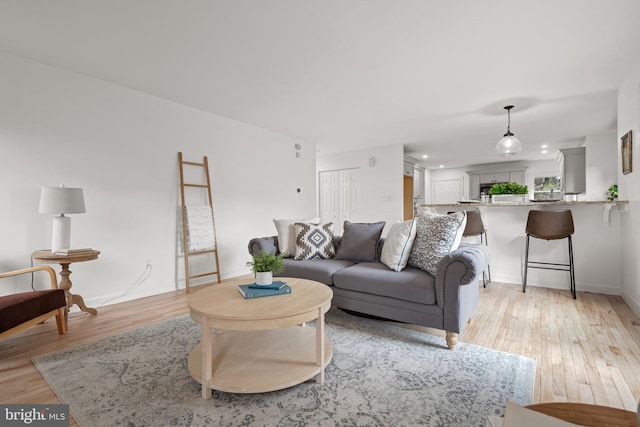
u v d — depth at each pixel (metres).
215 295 1.95
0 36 2.39
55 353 2.11
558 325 2.57
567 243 3.65
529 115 4.33
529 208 3.87
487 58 2.73
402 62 2.81
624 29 2.28
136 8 2.05
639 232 2.74
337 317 2.79
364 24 2.24
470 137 5.64
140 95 3.50
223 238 4.41
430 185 10.06
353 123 4.75
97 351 2.14
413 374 1.82
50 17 2.14
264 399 1.60
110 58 2.73
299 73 3.03
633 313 2.83
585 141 5.72
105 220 3.22
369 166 6.69
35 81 2.78
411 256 2.64
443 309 2.13
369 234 3.12
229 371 1.69
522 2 1.99
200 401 1.58
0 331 1.90
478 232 3.67
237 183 4.62
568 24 2.22
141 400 1.59
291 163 5.59
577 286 3.63
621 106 3.28
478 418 1.44
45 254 2.59
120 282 3.33
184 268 3.93
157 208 3.67
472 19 2.17
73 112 3.00
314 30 2.31
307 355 1.88
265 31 2.32
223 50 2.60
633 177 2.93
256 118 4.48
